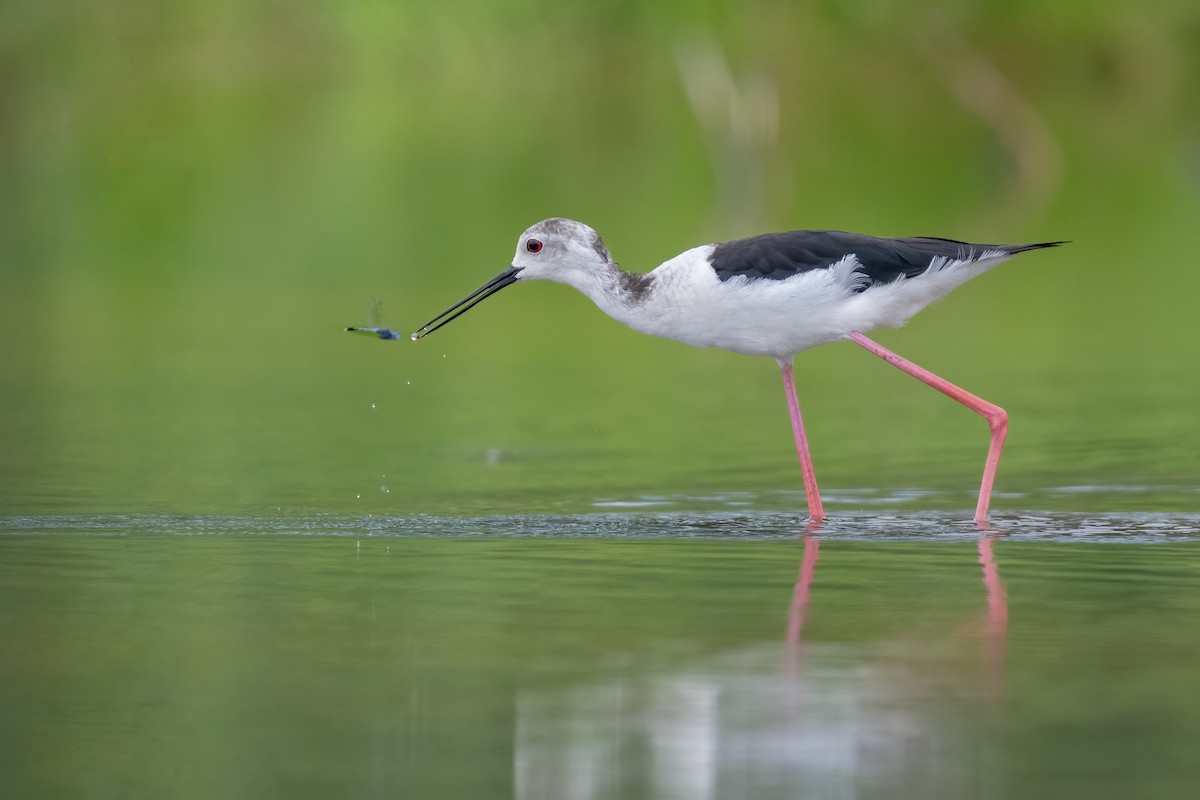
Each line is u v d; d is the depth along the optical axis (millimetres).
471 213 34281
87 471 13875
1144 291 25969
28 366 20141
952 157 45312
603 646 8578
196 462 14352
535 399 18234
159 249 31141
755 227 30859
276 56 52781
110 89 41969
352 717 7562
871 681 7961
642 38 48719
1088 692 7770
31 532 11445
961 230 30562
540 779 6844
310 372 19969
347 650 8547
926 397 18031
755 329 12469
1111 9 45344
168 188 37125
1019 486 13242
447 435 15984
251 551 10883
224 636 8797
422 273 27703
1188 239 31484
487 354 21719
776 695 7750
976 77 43688
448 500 12773
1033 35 45281
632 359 21375
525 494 13039
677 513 12281
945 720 7438
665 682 7969
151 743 7266
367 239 31438
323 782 6844
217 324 23672
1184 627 8867
